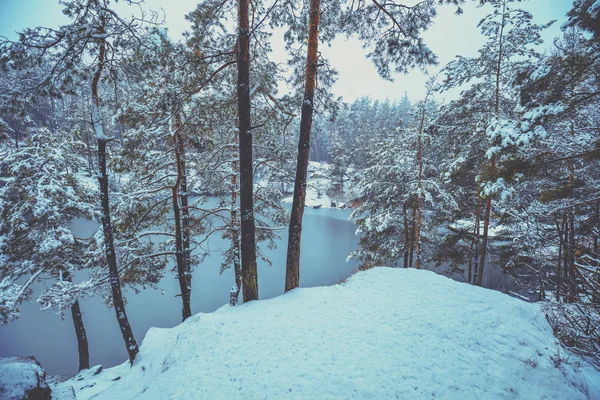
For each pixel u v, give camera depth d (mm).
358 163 54500
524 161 6168
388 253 15680
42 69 6164
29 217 11219
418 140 14203
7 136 11438
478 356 4324
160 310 16578
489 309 5738
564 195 7363
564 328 5391
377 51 8586
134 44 6379
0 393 4594
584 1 4734
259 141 10781
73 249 11648
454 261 14984
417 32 7723
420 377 3828
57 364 12422
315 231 36094
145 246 10398
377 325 5207
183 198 10906
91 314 16359
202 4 7719
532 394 3721
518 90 6070
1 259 10539
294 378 3885
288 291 7852
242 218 7500
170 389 4344
